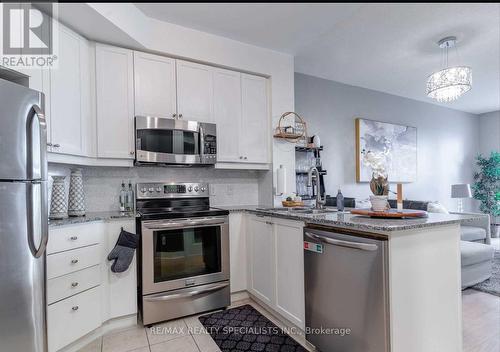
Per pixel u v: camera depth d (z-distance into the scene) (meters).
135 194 2.68
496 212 5.77
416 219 1.67
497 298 2.72
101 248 2.08
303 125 3.58
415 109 5.29
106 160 2.39
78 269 1.90
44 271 1.60
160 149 2.49
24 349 1.48
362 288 1.52
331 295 1.71
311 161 3.85
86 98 2.27
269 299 2.34
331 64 3.69
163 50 2.52
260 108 3.09
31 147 1.50
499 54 3.41
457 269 1.73
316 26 2.60
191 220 2.37
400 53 3.38
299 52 3.22
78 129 2.19
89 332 1.97
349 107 4.42
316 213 2.12
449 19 2.65
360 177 4.40
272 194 3.11
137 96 2.46
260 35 2.79
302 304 1.95
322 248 1.78
